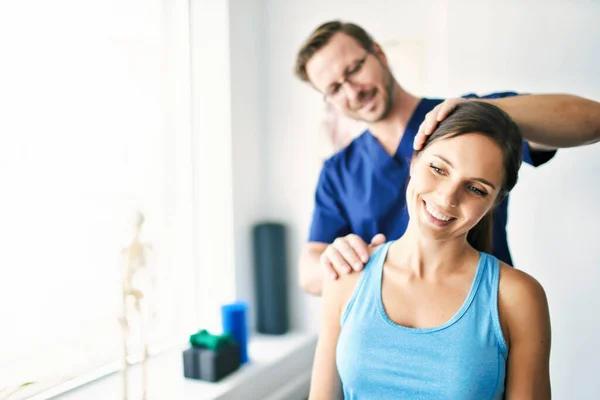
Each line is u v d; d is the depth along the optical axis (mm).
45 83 1260
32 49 1229
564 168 1439
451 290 760
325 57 1352
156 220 1594
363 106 1377
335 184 1467
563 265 1471
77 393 1310
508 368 744
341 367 801
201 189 1745
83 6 1340
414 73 1602
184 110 1684
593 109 944
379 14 1643
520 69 1462
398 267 804
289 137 1843
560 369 1496
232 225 1738
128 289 1211
